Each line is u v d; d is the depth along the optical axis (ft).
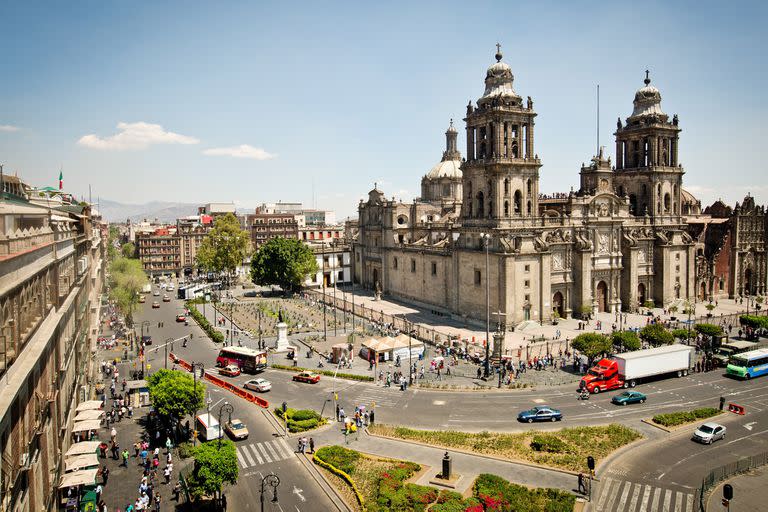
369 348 274.57
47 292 116.47
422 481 151.23
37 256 103.40
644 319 355.77
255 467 162.30
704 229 454.81
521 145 333.62
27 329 94.07
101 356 289.53
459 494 141.59
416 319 370.53
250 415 204.13
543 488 144.46
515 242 329.72
